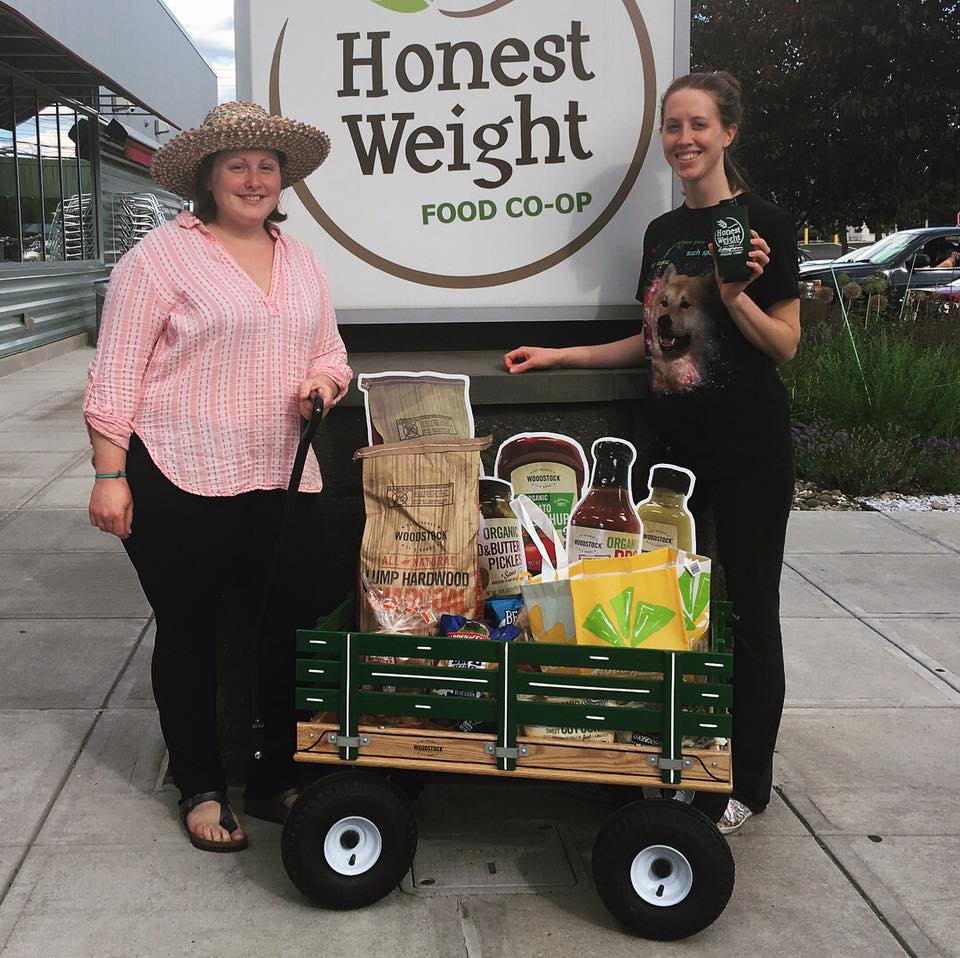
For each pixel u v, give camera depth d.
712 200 2.76
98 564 5.31
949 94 14.51
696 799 2.74
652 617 2.50
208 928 2.49
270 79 3.35
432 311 3.43
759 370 2.74
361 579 2.68
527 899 2.62
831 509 6.78
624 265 3.41
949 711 3.73
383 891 2.54
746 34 15.72
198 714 2.85
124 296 2.57
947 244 14.11
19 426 9.09
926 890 2.68
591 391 3.08
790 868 2.77
